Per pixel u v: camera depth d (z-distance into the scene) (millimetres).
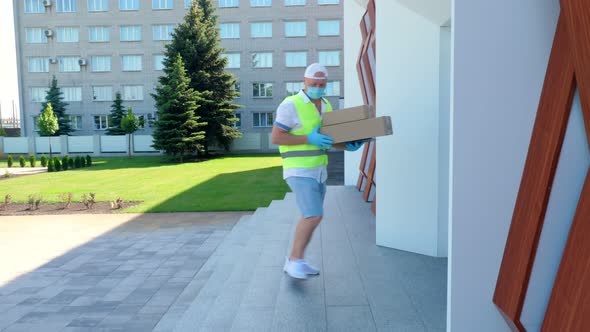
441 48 4418
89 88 42062
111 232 9656
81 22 41531
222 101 30672
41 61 42406
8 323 5094
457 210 2414
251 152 35219
